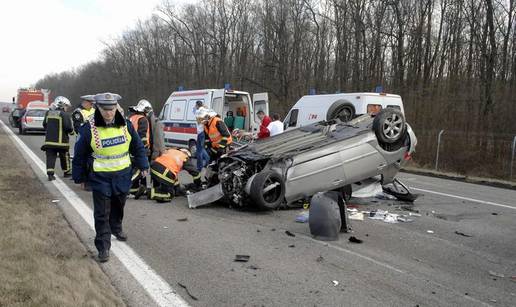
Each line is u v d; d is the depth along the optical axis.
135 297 4.07
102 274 4.46
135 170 8.32
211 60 43.88
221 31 41.88
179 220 6.91
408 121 19.33
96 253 5.15
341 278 4.68
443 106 19.02
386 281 4.64
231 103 16.02
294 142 8.38
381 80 25.89
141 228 6.38
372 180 8.96
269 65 33.28
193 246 5.61
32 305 3.44
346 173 8.10
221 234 6.18
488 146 15.95
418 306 4.06
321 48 31.34
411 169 15.91
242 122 15.36
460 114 18.56
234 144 10.09
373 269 4.98
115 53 63.19
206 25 43.91
